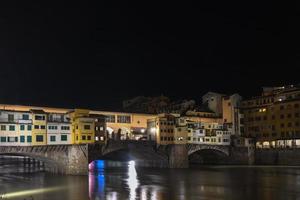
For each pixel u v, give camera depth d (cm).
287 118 14538
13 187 8194
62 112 12381
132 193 7344
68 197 6919
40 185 8506
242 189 7812
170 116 14275
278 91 15800
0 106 11238
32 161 12675
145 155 13800
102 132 12338
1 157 12194
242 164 14288
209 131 15362
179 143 13938
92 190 7744
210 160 15312
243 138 15112
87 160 10775
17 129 10881
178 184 8662
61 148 10519
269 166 13450
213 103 17162
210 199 6650
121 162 15488
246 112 16088
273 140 14938
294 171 11544
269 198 6706
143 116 14525
